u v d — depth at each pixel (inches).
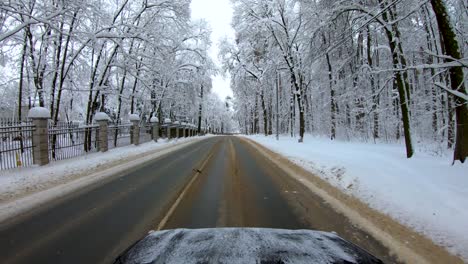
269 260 70.2
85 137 669.3
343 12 590.9
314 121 1322.6
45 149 461.4
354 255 75.3
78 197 274.8
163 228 189.2
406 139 453.1
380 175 302.2
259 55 1400.1
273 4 1014.4
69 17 566.6
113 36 658.2
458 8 537.0
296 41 1023.6
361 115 975.6
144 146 895.7
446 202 209.3
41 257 151.0
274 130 2172.7
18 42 611.8
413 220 188.9
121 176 385.4
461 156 325.4
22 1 490.9
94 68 789.2
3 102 1141.1
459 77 325.4
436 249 151.6
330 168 381.7
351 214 213.2
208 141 1357.0
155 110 1254.3
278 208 231.5
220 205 241.8
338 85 957.8
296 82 981.2
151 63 867.4
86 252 155.9
